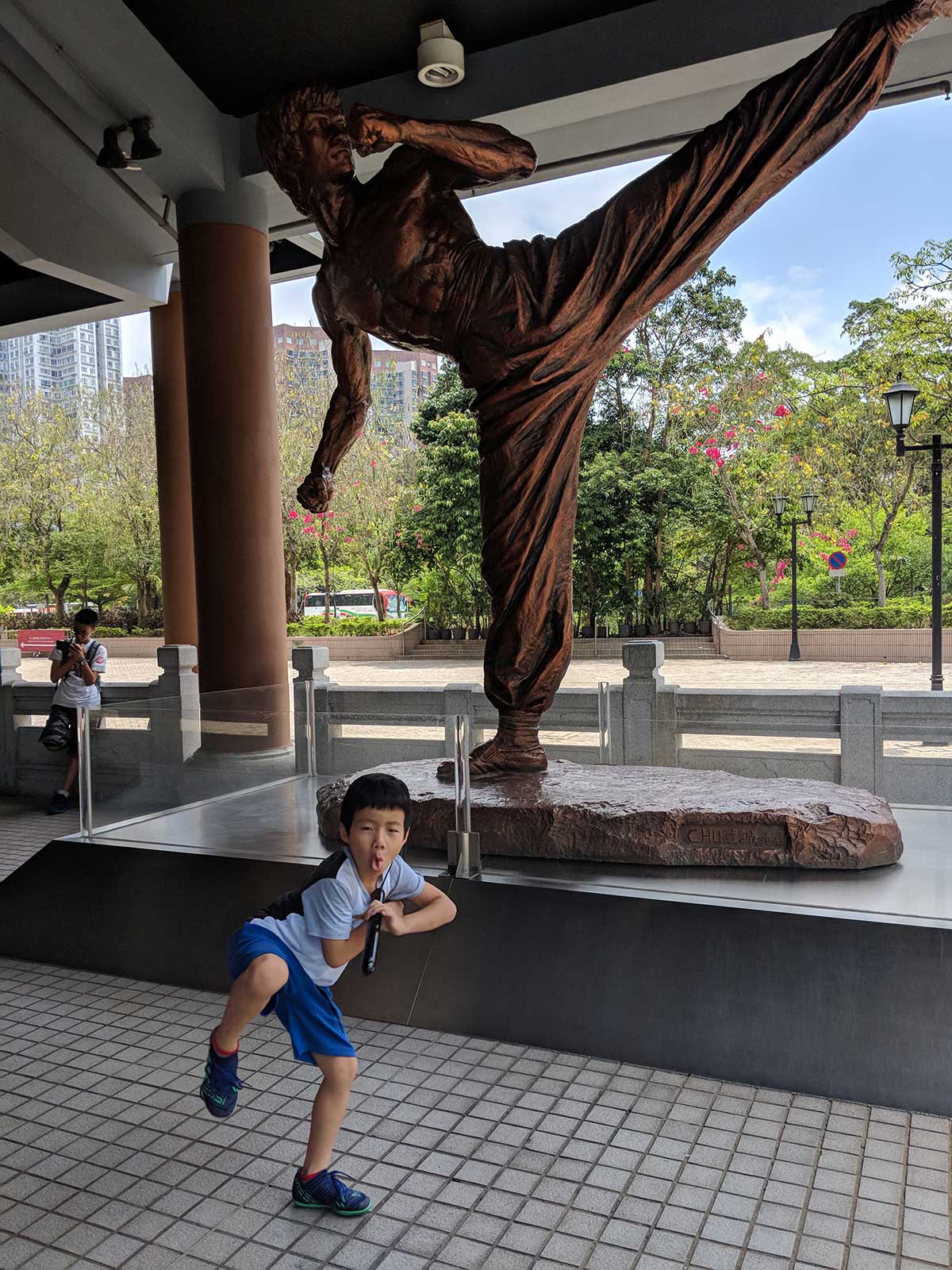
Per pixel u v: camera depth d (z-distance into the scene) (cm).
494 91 669
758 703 435
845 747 413
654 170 405
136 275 950
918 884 352
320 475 489
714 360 2173
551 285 412
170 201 827
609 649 2233
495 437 430
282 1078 335
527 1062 341
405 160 428
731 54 600
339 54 689
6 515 2827
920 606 2103
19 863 625
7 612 3114
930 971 312
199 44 686
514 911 372
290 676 1747
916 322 1975
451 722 489
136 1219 256
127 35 658
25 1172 279
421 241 423
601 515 2105
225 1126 303
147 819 507
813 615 2102
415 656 2398
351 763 518
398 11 645
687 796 398
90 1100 321
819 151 390
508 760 450
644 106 693
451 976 374
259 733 540
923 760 399
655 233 401
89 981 435
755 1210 253
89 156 768
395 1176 272
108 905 457
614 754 458
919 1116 302
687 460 2131
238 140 759
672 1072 332
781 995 327
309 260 972
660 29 618
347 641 2414
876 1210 252
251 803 531
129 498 2744
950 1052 304
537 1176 270
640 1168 274
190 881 442
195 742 525
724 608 2411
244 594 775
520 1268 233
